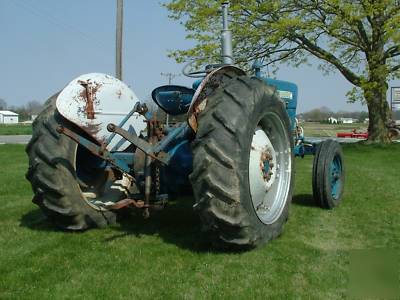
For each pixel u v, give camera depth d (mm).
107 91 4590
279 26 18422
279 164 4527
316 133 36344
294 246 4117
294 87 6902
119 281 3285
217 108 3686
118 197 4688
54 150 4172
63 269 3521
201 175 3559
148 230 4578
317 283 3293
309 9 19109
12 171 10555
